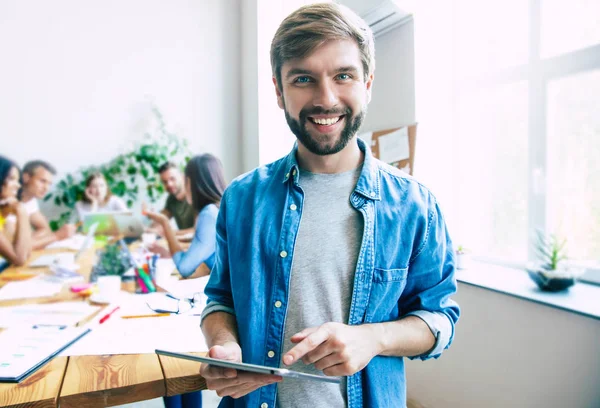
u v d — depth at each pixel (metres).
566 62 1.50
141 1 2.58
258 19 2.59
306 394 0.66
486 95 1.83
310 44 0.62
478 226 1.91
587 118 1.47
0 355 0.83
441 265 0.72
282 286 0.69
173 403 1.27
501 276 1.59
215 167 1.78
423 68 1.86
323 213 0.71
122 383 0.73
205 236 1.65
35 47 2.34
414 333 0.66
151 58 2.62
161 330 1.01
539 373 1.30
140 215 2.60
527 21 1.65
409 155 1.85
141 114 2.61
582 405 1.19
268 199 0.75
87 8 2.45
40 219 2.36
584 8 1.46
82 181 2.47
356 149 0.76
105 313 1.15
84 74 2.46
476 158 1.89
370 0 1.80
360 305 0.68
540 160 1.62
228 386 0.60
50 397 0.68
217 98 2.82
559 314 1.24
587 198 1.48
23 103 2.33
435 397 1.70
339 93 0.65
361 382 0.68
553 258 1.39
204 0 2.75
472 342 1.53
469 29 1.88
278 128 2.71
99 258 1.96
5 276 1.87
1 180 2.26
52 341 0.92
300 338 0.56
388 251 0.69
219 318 0.75
